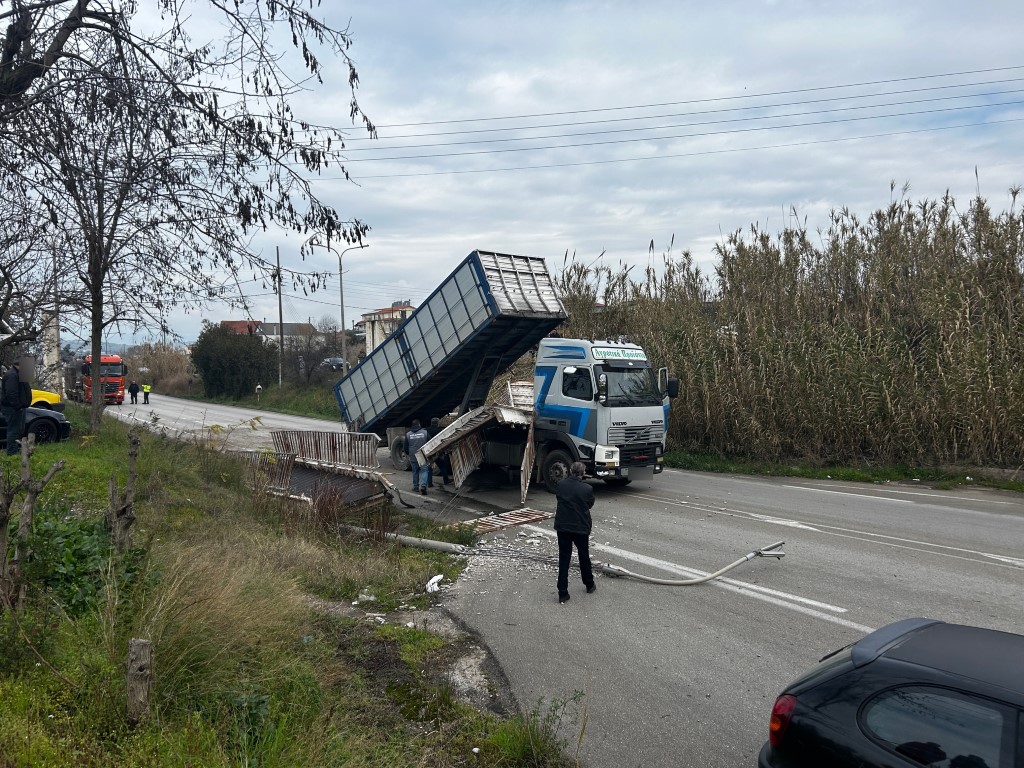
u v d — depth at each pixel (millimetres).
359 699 5078
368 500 11070
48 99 5637
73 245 6457
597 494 13898
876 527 10672
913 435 15797
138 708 3885
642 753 4395
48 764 3301
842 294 19828
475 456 14625
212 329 51250
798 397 17344
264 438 24016
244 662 5098
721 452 18500
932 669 3016
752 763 4273
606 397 13047
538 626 6660
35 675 4219
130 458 6156
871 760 2879
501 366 16359
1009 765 2590
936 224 19141
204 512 10219
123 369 36750
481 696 5254
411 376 15664
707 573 8320
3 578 4559
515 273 14141
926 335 17047
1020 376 14648
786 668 5590
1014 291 16688
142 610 5055
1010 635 3354
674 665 5699
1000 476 14602
